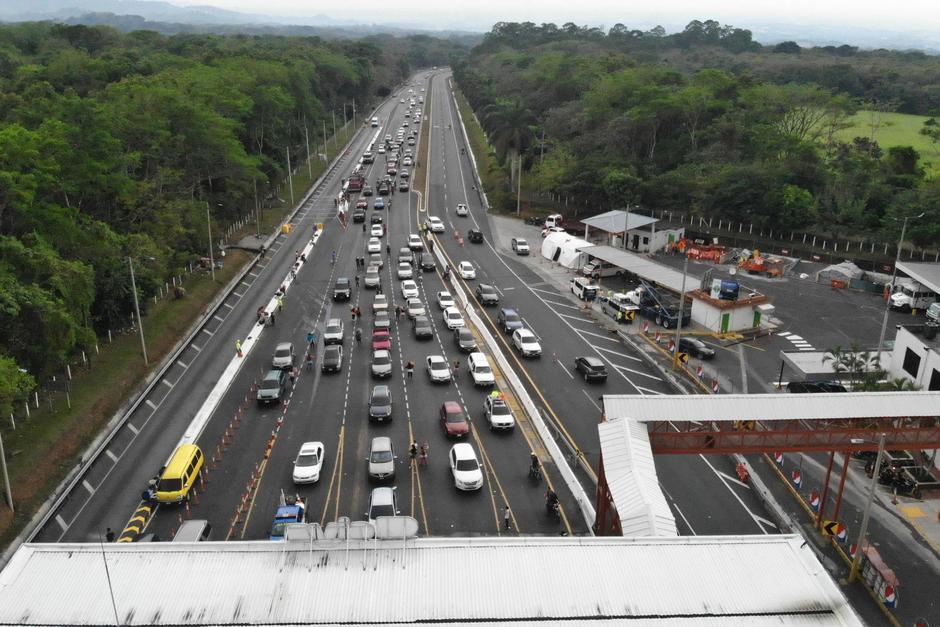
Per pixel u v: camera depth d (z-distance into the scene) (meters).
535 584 27.45
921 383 52.88
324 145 174.38
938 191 98.75
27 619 26.12
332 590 27.28
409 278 90.75
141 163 89.94
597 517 37.38
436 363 61.53
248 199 120.19
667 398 39.44
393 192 139.50
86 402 54.62
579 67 197.25
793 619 26.03
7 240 53.47
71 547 29.62
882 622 34.91
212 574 28.19
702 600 26.78
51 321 51.25
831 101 138.88
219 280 86.38
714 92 150.88
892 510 44.16
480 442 51.09
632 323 76.50
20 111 82.00
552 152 136.00
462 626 25.45
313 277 91.50
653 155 137.00
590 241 111.19
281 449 50.03
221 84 122.81
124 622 25.97
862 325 76.31
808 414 38.00
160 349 66.38
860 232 102.62
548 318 78.38
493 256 103.19
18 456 46.84
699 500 44.69
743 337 72.62
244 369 63.78
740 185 108.62
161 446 51.00
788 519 42.47
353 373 62.88
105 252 66.12
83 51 164.62
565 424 54.00
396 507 42.59
